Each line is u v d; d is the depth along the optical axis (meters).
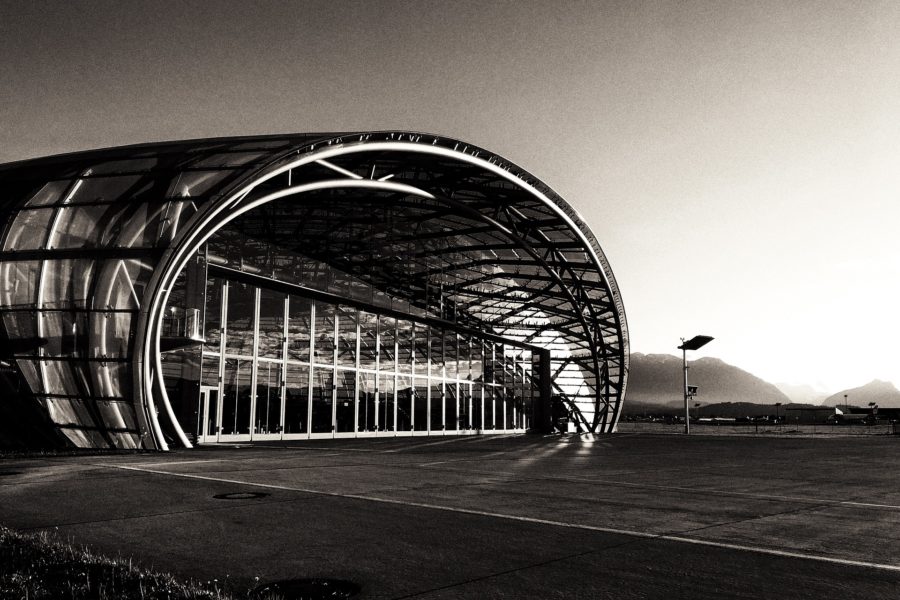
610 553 7.05
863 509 10.45
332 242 36.22
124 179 23.97
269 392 31.44
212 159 24.77
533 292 49.69
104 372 21.39
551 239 44.19
